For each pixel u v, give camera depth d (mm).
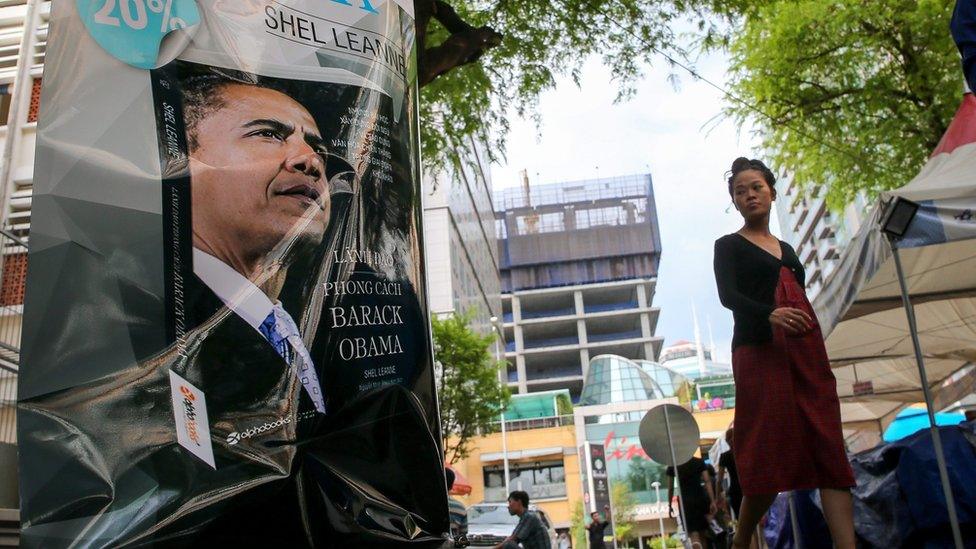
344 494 2176
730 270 3533
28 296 1956
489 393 34219
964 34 3043
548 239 173125
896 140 14898
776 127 16000
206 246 2115
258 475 2055
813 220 79438
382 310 2396
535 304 172875
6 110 10164
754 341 3389
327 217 2328
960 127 6062
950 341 9469
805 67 15289
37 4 10430
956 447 4656
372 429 2283
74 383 1942
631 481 77188
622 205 174750
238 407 2070
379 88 2576
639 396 91438
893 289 7582
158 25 2186
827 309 7738
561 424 81312
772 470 3273
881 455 4953
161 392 1995
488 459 76375
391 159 2555
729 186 3766
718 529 8070
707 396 83688
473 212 84500
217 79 2232
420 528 2301
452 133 12297
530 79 12211
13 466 3793
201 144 2172
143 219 2061
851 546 3168
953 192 5406
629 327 173375
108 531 1881
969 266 7129
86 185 2043
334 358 2258
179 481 1966
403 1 2814
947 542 4461
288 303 2201
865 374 11578
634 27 12000
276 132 2283
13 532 3387
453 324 34625
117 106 2109
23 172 9586
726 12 12211
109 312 1993
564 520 75062
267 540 2037
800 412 3303
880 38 14617
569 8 11836
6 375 4520
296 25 2420
